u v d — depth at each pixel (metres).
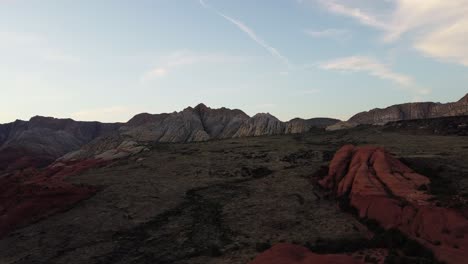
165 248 29.98
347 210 34.84
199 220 35.97
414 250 24.86
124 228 35.06
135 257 28.75
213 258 27.12
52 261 29.03
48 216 39.44
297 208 36.97
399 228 28.77
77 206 42.00
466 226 26.20
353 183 37.50
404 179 35.22
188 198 43.47
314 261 22.47
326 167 47.09
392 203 31.48
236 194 43.50
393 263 22.94
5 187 47.50
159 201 42.53
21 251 31.50
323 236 29.66
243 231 32.19
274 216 35.22
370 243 27.00
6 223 38.06
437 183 34.25
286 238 29.80
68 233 34.66
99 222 36.84
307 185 44.06
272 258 23.61
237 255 27.14
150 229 34.50
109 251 30.20
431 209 28.67
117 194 45.62
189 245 30.16
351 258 22.86
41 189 44.16
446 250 24.55
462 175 37.38
